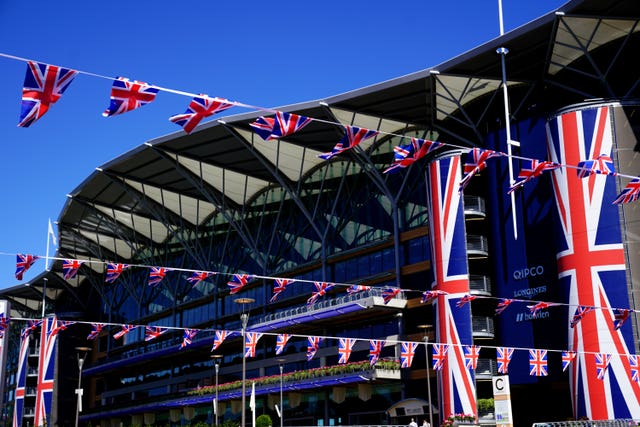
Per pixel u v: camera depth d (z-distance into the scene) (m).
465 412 44.56
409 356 32.66
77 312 98.12
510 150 44.94
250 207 70.38
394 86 46.84
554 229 43.25
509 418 27.92
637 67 44.69
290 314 61.16
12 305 108.75
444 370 46.12
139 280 87.50
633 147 41.53
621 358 39.16
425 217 54.12
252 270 69.62
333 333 59.56
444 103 50.34
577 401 40.38
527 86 48.81
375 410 53.38
